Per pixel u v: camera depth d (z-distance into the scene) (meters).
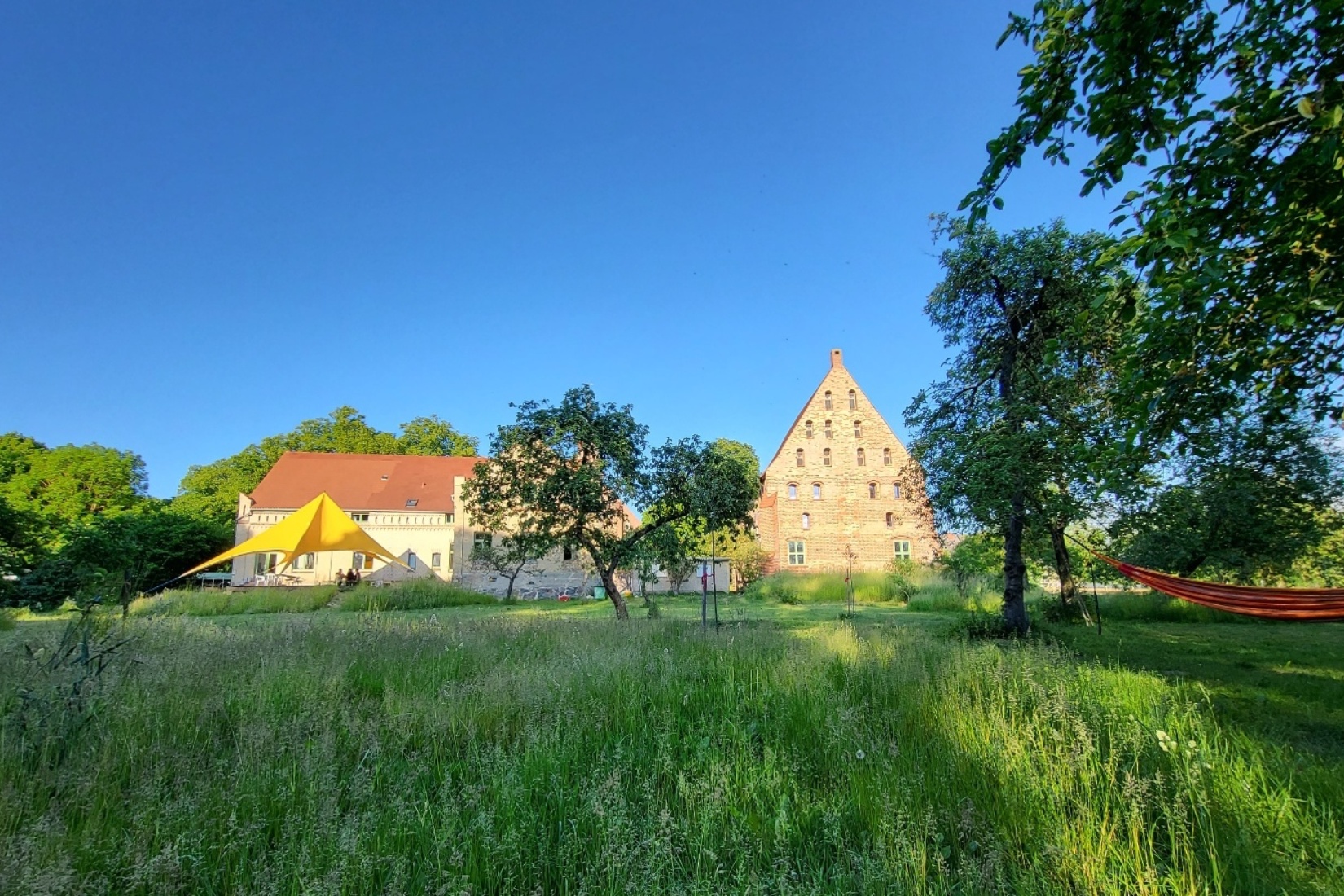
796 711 5.61
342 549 21.02
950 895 2.91
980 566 24.09
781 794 3.85
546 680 6.20
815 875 3.06
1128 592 22.36
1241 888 3.01
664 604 28.09
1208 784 3.87
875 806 3.59
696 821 3.52
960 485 13.82
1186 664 10.12
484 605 27.70
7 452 45.06
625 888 2.83
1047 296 13.77
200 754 4.28
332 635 9.80
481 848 3.16
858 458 43.78
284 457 45.41
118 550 19.08
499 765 4.03
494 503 16.52
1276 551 18.56
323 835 3.11
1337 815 3.68
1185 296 5.81
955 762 4.22
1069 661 8.17
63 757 4.20
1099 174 6.02
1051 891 2.88
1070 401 12.88
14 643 8.37
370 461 46.62
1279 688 7.89
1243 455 15.72
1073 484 13.65
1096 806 3.61
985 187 6.25
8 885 2.62
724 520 16.67
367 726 4.90
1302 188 5.58
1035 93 5.91
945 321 15.30
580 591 36.84
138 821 3.21
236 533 40.94
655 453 16.55
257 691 5.81
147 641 8.73
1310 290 5.52
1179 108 5.97
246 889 2.85
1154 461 8.75
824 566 42.28
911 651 8.40
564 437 15.72
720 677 7.21
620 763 4.32
